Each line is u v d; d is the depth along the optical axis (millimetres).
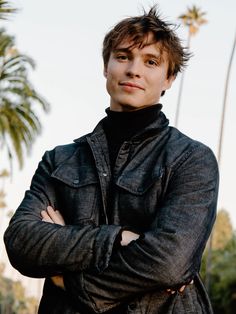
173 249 2361
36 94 17328
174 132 2672
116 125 2652
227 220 58531
